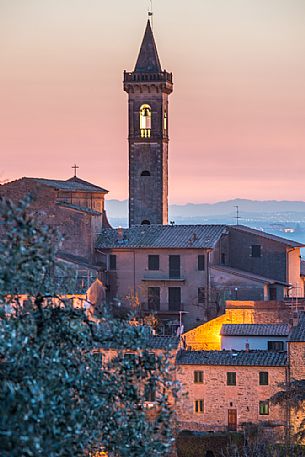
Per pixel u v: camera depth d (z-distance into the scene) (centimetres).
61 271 6131
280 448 16625
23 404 5172
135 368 6341
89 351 6197
